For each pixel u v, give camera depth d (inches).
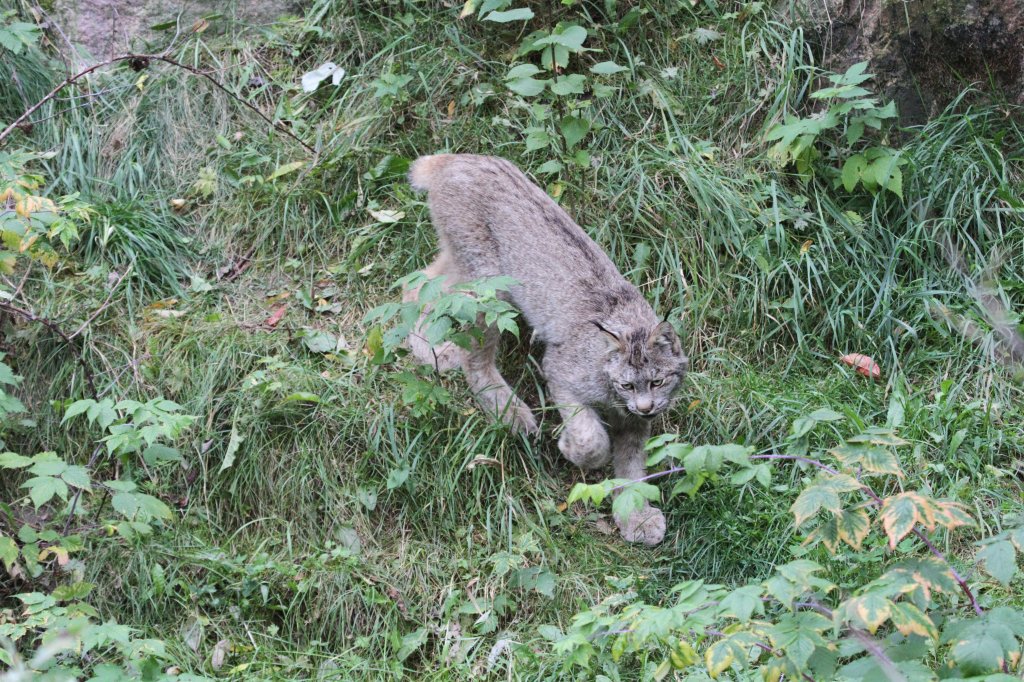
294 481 212.8
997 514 197.9
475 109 262.4
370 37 274.5
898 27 252.1
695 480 161.8
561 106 257.1
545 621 197.5
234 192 255.6
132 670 177.8
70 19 272.8
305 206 253.6
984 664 122.6
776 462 213.9
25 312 216.4
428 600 200.5
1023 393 220.8
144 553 202.4
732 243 240.7
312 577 200.1
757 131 259.0
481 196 229.0
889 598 131.2
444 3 275.1
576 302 220.8
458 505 212.1
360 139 260.1
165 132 262.7
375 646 195.2
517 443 220.2
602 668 181.3
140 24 276.4
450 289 207.2
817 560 188.9
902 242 239.3
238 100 257.4
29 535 187.3
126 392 222.4
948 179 243.8
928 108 254.8
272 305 241.4
